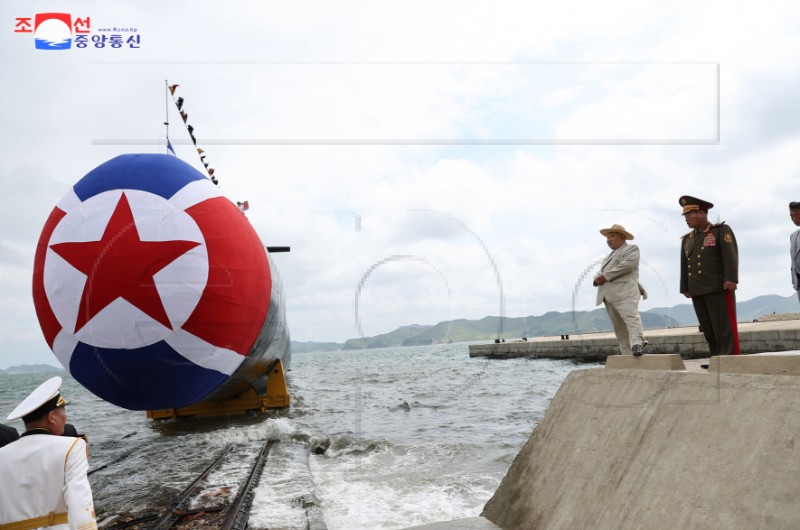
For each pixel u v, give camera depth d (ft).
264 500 18.51
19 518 8.26
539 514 12.25
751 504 7.95
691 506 8.82
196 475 22.97
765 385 8.80
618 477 10.66
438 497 19.79
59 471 8.43
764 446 8.25
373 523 17.17
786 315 80.18
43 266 25.20
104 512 18.30
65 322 24.98
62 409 9.23
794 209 20.12
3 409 81.92
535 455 13.71
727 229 15.44
